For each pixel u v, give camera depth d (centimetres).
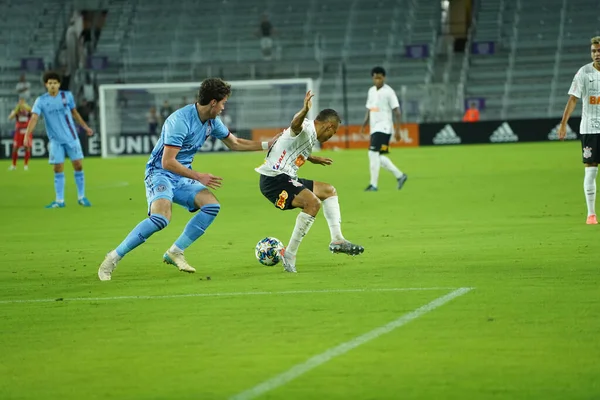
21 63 11212
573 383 1359
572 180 5491
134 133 9881
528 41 11262
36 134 9669
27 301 2175
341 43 11538
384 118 5172
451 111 10069
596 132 3369
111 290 2294
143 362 1552
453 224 3591
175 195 2519
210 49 11569
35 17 11969
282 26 11856
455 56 11262
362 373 1441
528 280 2248
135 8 12062
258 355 1572
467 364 1477
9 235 3659
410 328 1744
